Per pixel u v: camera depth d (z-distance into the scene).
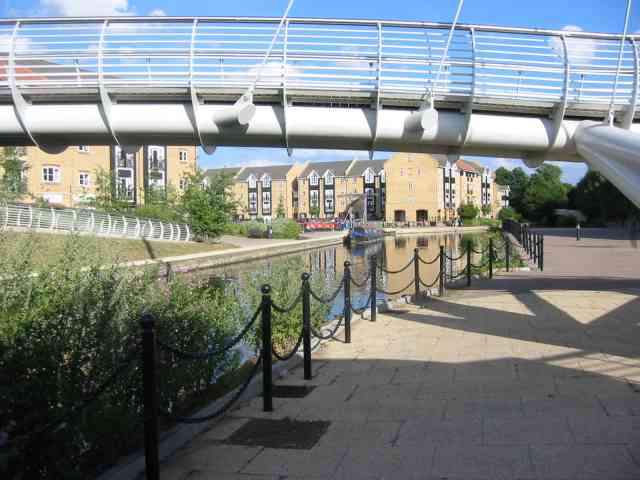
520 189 97.56
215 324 6.38
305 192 99.75
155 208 34.53
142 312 5.20
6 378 3.67
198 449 4.36
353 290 17.16
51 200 41.53
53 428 3.44
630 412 4.79
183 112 11.98
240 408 5.38
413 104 12.40
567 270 18.14
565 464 3.82
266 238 45.94
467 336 8.46
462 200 97.50
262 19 11.55
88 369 4.41
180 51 11.66
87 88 11.86
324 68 11.54
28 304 4.71
